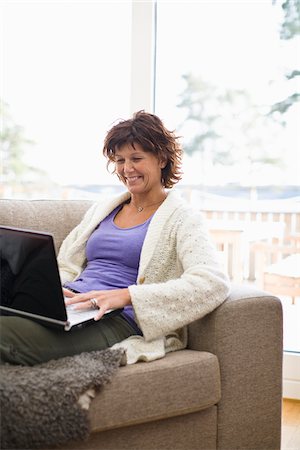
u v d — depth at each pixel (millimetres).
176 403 1401
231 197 2479
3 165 2777
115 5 2545
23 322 1390
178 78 2496
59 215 2035
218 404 1530
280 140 2377
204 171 2498
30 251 1318
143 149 1728
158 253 1647
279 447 1637
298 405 2262
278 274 2445
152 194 1794
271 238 2439
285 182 2391
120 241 1720
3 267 1401
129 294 1486
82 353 1402
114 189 2668
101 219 1863
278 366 1616
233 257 2504
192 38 2467
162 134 1764
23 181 2775
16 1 2699
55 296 1312
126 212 1853
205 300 1514
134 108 2469
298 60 2322
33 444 1200
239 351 1546
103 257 1755
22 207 1994
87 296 1503
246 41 2395
